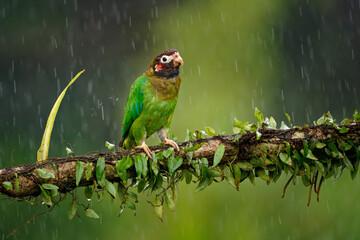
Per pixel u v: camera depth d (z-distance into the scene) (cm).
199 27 1866
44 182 471
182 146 515
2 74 1800
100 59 1909
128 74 1900
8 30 1817
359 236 891
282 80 1845
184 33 1875
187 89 1667
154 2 1953
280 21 1900
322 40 1948
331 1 1967
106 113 1753
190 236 991
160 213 508
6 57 1811
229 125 1533
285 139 521
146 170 496
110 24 1936
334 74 1928
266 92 1786
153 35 1928
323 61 1933
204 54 1803
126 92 1853
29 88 1812
